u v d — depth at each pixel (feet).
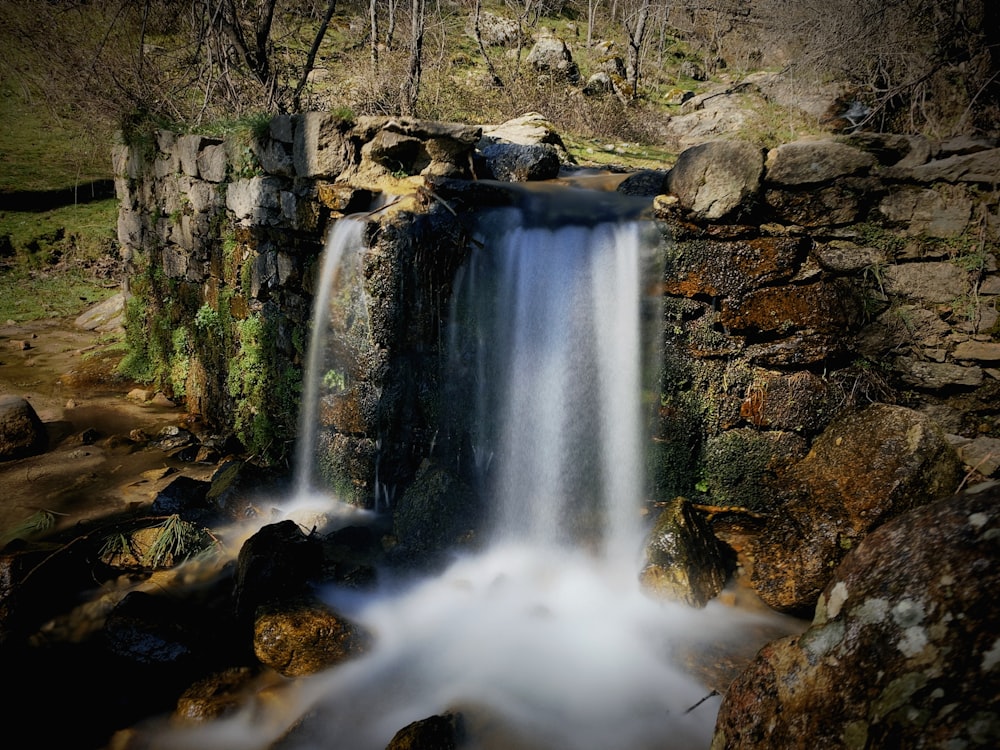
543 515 15.34
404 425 15.70
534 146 18.58
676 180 13.69
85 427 22.09
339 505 16.21
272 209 17.54
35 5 31.35
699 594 12.45
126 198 26.68
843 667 6.95
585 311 14.52
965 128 20.59
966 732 5.32
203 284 22.16
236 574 13.48
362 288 14.71
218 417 22.02
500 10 66.85
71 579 13.66
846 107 39.34
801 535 12.28
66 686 11.26
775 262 13.50
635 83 57.77
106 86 28.68
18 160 44.27
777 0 41.24
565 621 12.66
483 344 15.37
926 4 23.40
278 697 10.93
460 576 13.83
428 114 35.47
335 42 47.62
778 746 7.20
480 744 9.82
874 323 13.62
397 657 11.75
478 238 15.25
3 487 17.88
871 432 12.32
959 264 12.84
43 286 35.47
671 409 14.42
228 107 27.37
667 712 10.48
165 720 10.64
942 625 6.23
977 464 12.50
